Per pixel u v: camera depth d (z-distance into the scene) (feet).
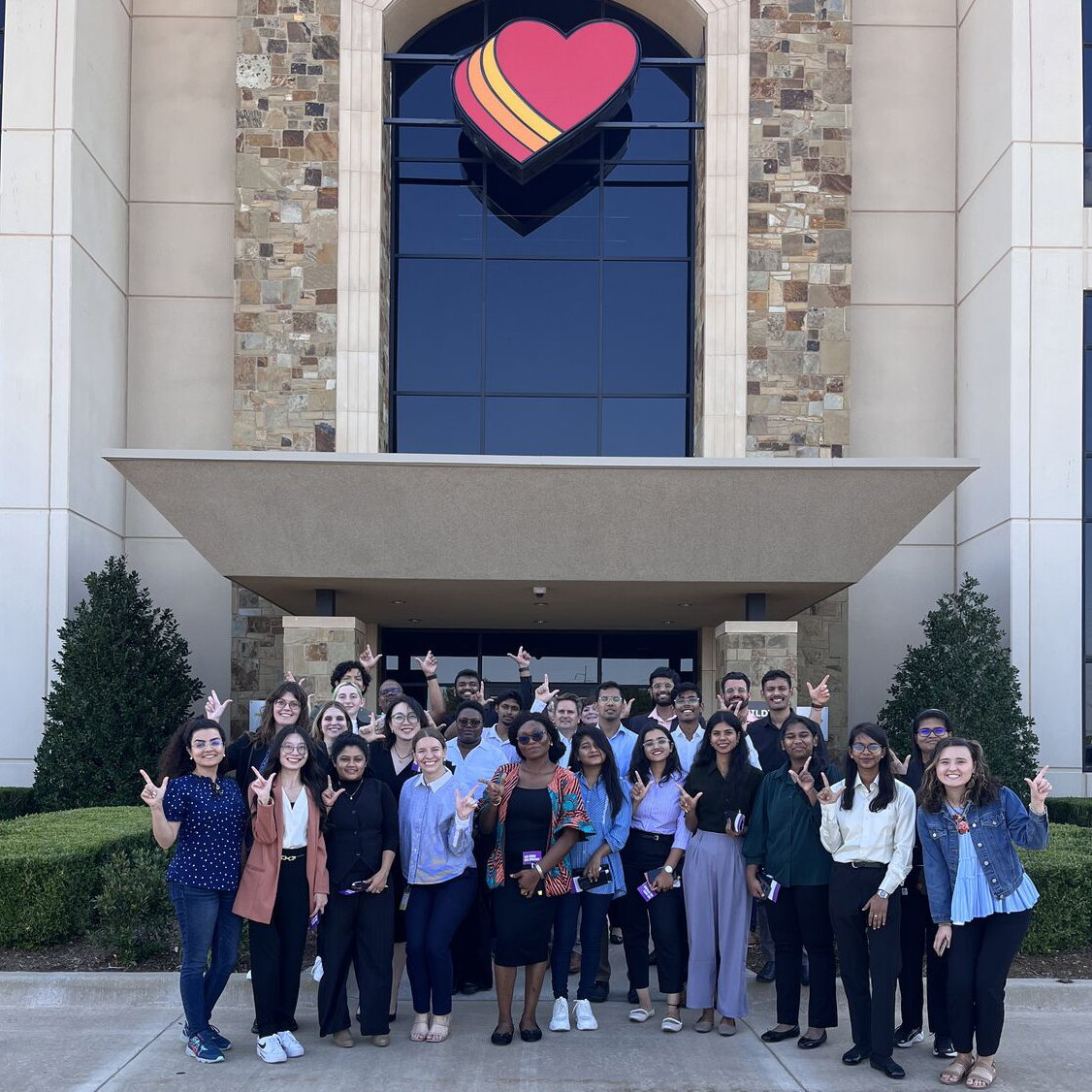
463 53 63.98
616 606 56.34
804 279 58.29
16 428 54.13
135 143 63.62
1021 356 54.95
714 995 23.97
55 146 55.01
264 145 58.13
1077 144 55.42
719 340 58.13
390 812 23.25
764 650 49.78
